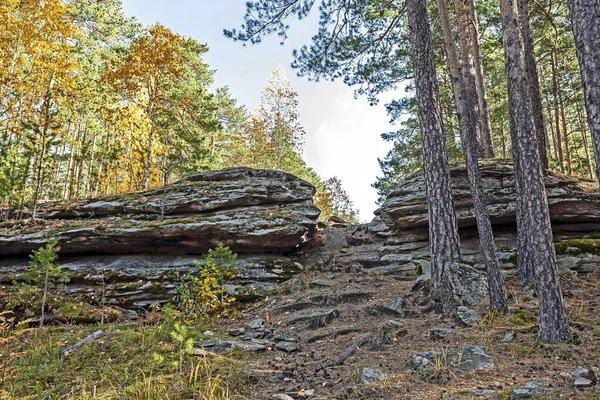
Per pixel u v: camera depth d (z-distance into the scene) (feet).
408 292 30.22
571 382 13.57
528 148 20.84
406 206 41.78
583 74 15.08
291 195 46.96
